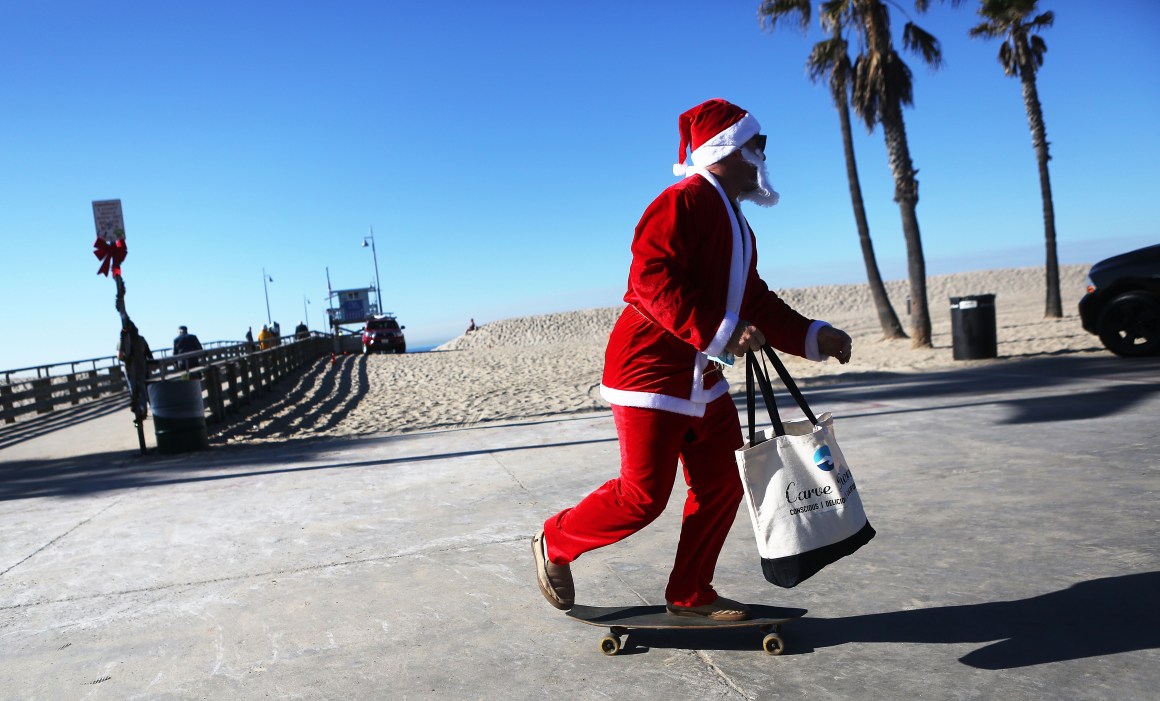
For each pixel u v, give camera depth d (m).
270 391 15.77
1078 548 3.23
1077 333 15.44
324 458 6.76
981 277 54.62
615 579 3.27
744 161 2.38
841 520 2.28
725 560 3.42
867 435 6.12
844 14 16.12
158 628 3.04
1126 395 6.95
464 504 4.77
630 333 2.34
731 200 2.43
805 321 2.44
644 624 2.49
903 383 9.41
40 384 16.27
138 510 5.16
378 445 7.30
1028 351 12.62
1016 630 2.51
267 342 19.45
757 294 2.46
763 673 2.36
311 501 5.09
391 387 16.94
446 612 3.03
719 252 2.30
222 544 4.18
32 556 4.20
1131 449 4.91
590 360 21.17
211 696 2.43
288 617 3.07
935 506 4.03
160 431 7.99
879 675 2.29
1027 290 46.75
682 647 2.59
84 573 3.82
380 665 2.59
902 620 2.66
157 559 3.98
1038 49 20.34
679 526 4.02
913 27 15.68
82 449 9.91
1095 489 4.09
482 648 2.68
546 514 4.43
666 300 2.14
